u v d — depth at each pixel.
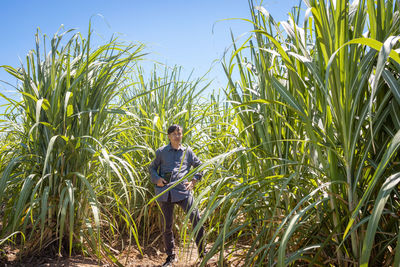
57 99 2.31
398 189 1.36
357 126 1.26
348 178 1.29
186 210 2.92
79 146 2.38
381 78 1.30
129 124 3.55
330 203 1.39
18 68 2.60
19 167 2.57
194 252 3.14
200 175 2.97
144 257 2.96
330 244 1.40
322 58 1.37
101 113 2.49
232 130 2.34
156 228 3.52
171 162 2.99
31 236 2.32
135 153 3.69
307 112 1.45
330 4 1.32
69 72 2.37
